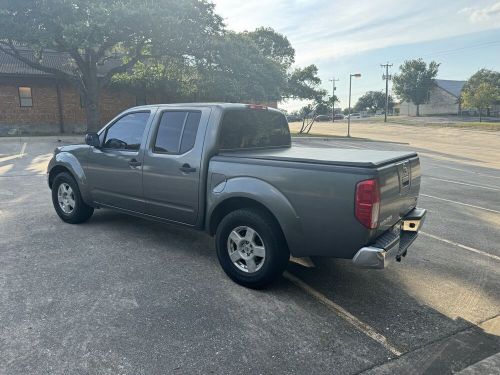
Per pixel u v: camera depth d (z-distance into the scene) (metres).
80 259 4.78
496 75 79.75
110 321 3.41
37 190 9.03
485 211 8.05
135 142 5.21
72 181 6.07
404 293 4.14
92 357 2.92
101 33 18.19
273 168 3.90
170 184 4.78
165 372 2.79
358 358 3.02
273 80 26.72
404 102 95.50
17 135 26.78
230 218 4.16
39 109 28.25
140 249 5.17
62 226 6.13
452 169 15.80
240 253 4.18
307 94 40.72
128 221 6.43
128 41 21.47
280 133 5.47
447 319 3.63
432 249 5.57
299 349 3.11
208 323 3.43
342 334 3.34
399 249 3.83
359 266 3.49
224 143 4.54
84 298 3.80
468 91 75.38
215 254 5.07
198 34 21.52
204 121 4.56
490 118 69.06
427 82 84.62
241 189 4.07
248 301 3.86
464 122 57.84
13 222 6.31
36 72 27.44
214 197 4.34
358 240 3.51
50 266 4.55
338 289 4.20
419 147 27.92
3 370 2.75
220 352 3.03
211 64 23.39
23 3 18.05
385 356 3.06
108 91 30.27
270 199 3.87
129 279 4.26
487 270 4.82
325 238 3.66
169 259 4.86
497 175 14.22
